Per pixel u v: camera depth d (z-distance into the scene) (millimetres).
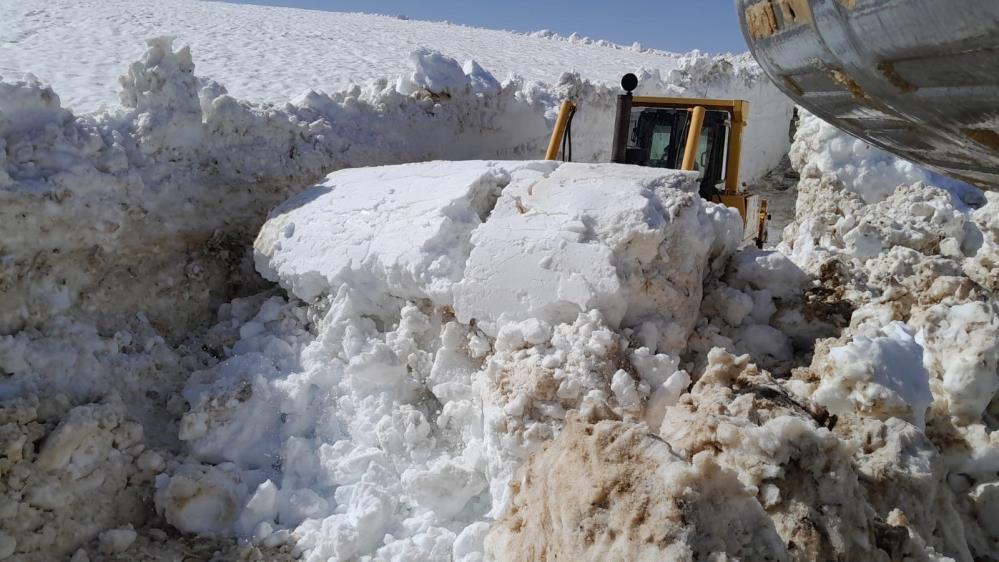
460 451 3803
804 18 1913
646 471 2381
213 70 11219
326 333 4148
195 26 15867
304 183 5652
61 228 4031
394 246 4176
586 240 3979
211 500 3535
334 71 12391
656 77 12797
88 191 4148
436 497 3508
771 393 3361
